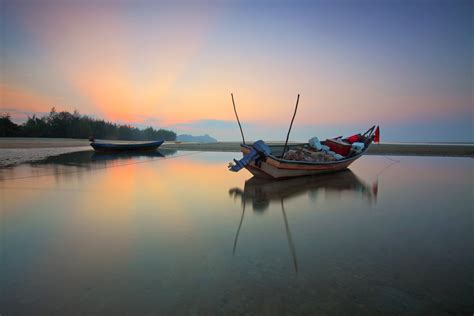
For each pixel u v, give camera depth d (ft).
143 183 28.89
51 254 11.58
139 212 18.10
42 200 21.24
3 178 31.60
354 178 32.99
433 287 9.00
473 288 8.92
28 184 27.86
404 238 13.53
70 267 10.43
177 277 9.65
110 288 8.95
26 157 59.16
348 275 9.78
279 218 16.96
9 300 8.32
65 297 8.46
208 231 14.52
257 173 31.78
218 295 8.51
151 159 57.00
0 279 9.53
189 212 18.19
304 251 11.93
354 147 42.78
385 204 20.52
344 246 12.51
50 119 213.87
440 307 7.95
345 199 22.20
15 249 12.10
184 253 11.68
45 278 9.61
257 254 11.62
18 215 17.28
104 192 24.44
